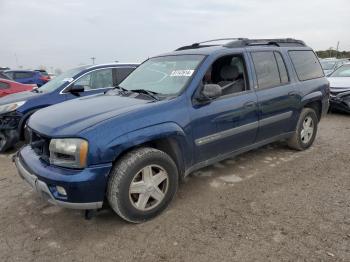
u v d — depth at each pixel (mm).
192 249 2846
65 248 2945
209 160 3928
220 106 3848
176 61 4180
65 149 2924
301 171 4559
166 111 3391
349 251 2730
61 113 3418
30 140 3486
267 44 4863
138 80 4348
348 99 8352
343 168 4637
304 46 5547
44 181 2980
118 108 3344
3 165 5301
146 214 3283
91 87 6707
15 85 9266
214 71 4098
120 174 3039
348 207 3479
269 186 4082
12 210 3688
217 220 3305
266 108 4434
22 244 3023
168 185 3420
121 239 3049
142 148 3254
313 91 5254
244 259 2680
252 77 4332
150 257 2770
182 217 3389
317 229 3070
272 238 2951
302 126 5266
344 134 6629
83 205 2943
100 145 2918
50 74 19516
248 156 5227
